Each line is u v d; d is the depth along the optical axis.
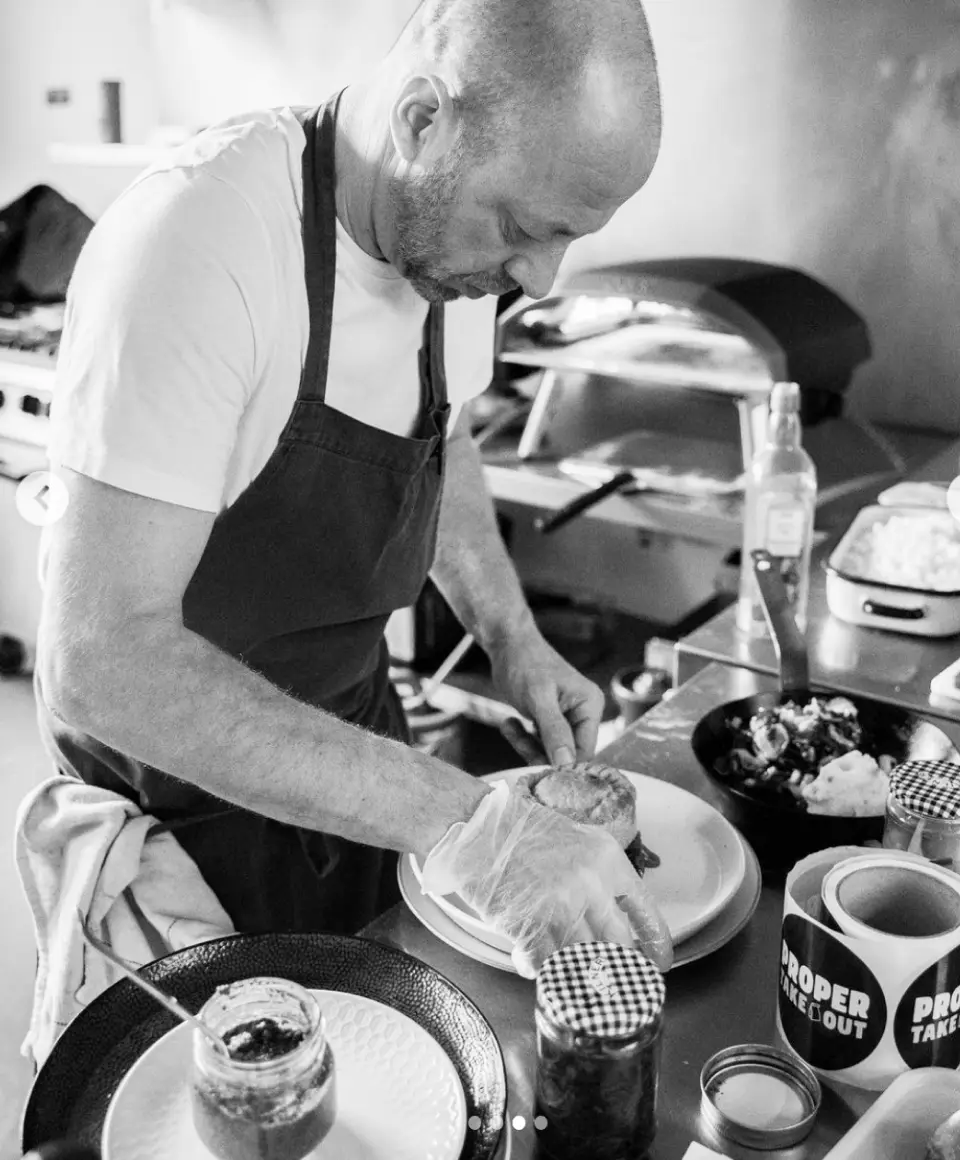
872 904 0.89
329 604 1.28
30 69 3.37
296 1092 0.75
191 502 1.01
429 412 1.32
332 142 1.13
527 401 2.56
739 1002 0.96
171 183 1.05
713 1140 0.82
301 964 0.96
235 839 1.31
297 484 1.20
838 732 1.26
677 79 2.18
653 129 0.95
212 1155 0.79
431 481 1.36
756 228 2.20
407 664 2.74
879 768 1.20
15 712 3.13
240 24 2.81
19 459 2.86
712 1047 0.91
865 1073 0.85
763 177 2.15
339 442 1.20
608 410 2.45
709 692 1.49
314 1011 0.79
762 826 1.13
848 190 2.08
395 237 1.09
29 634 3.16
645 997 0.79
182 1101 0.83
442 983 0.92
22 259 3.12
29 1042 1.31
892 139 2.01
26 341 2.87
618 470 2.38
